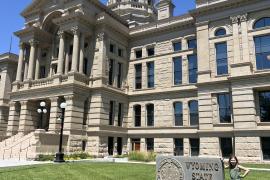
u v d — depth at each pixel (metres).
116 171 20.92
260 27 33.03
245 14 34.03
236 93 31.97
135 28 47.44
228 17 35.38
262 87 30.53
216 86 34.41
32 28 45.75
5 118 56.88
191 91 39.91
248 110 30.89
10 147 35.44
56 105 39.22
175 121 41.03
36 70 46.00
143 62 45.78
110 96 41.69
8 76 58.44
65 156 33.88
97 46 42.00
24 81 44.84
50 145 34.38
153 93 43.38
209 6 36.34
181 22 42.34
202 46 36.59
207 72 35.47
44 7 48.41
